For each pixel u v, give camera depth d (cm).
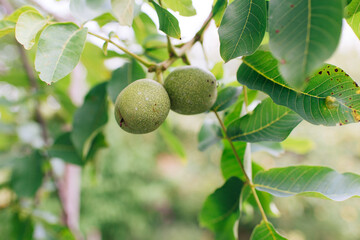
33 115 57
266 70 28
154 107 28
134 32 42
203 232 204
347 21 28
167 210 218
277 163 145
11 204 45
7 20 27
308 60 19
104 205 172
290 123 29
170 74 30
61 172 55
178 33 27
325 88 26
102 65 45
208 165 212
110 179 176
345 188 27
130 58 39
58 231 44
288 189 29
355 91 25
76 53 26
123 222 187
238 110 34
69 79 55
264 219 30
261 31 26
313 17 19
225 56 26
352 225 140
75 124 40
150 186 197
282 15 20
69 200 51
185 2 27
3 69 52
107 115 41
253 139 30
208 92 30
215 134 39
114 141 171
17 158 44
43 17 27
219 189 32
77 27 27
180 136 220
